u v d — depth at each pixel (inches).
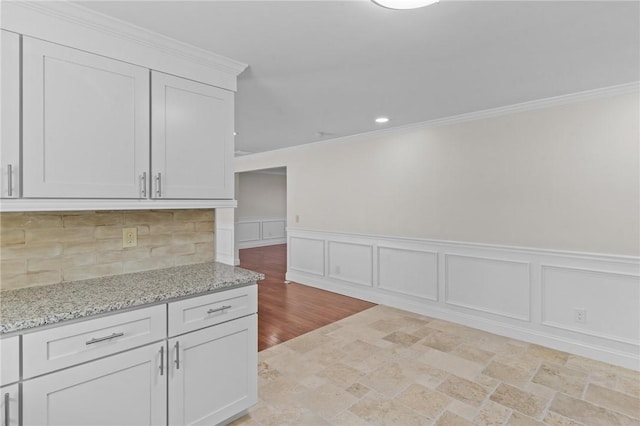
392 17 66.3
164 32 71.5
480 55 84.0
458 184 145.3
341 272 194.1
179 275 82.2
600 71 94.7
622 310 108.9
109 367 60.6
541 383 99.5
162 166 75.6
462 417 84.7
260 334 137.3
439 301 153.1
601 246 112.0
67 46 62.9
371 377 103.6
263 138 188.7
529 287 127.2
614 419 83.2
